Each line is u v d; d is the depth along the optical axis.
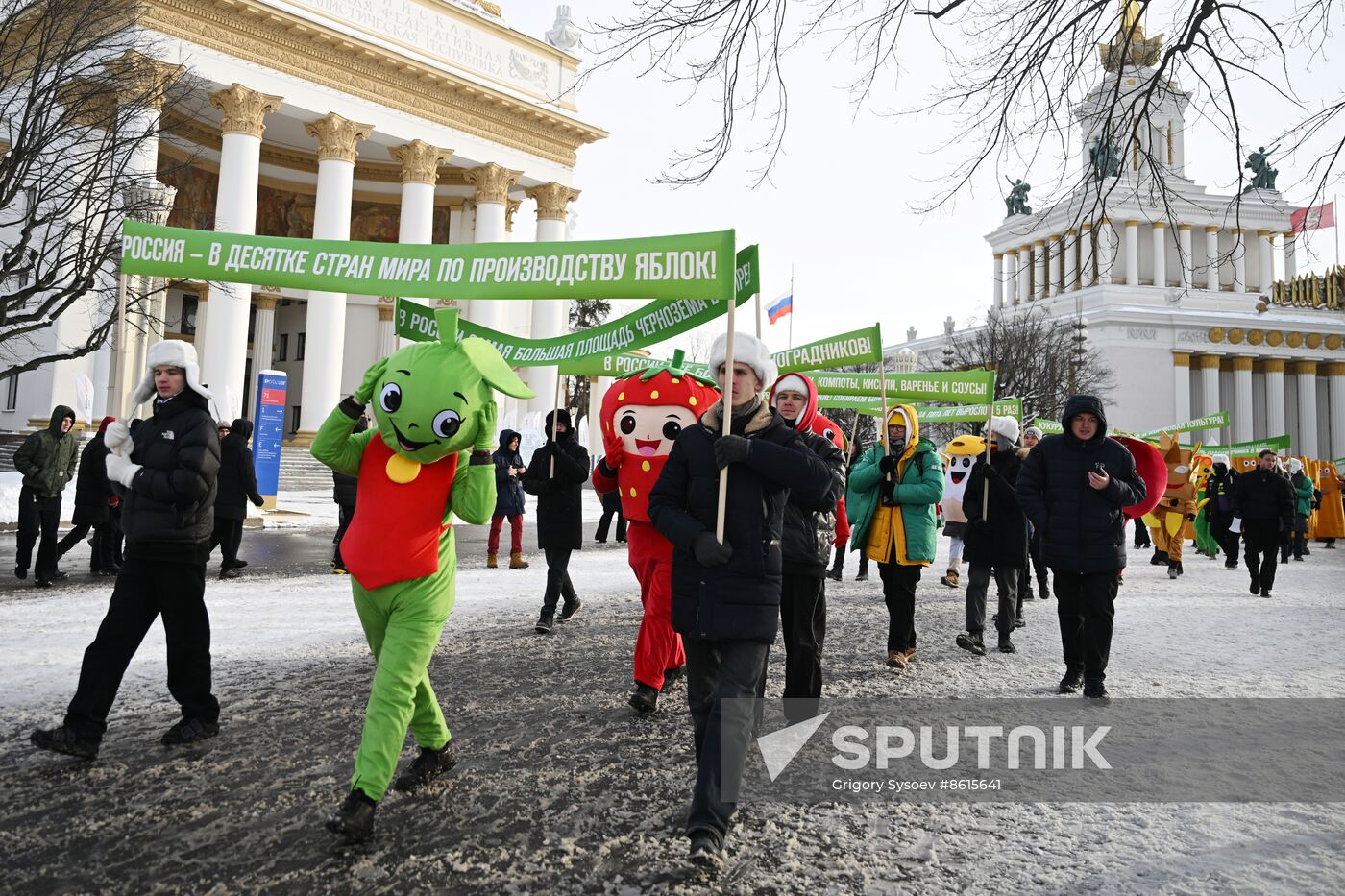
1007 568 7.66
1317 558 20.03
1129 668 7.08
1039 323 50.22
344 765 4.42
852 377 10.13
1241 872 3.40
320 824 3.72
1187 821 3.93
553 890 3.19
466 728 5.16
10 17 17.20
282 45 32.62
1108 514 6.12
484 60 39.44
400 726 3.67
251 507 19.73
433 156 37.22
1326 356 69.88
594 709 5.61
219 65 30.94
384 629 4.04
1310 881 3.32
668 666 5.88
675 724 5.27
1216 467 15.91
